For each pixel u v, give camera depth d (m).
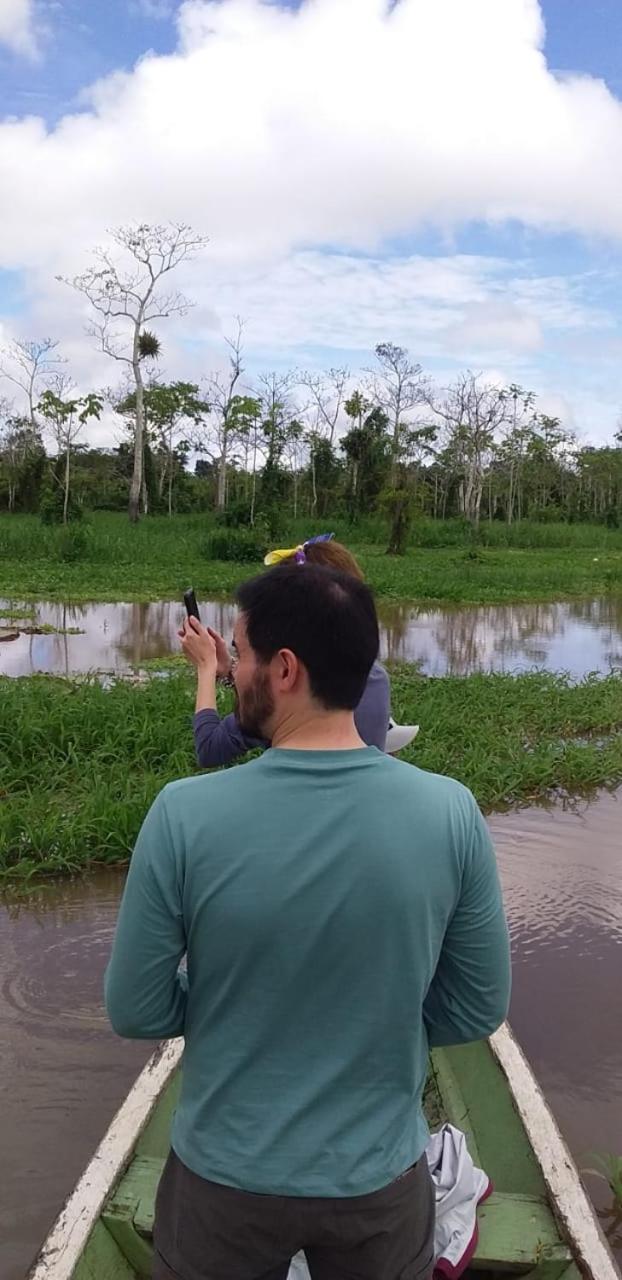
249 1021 1.63
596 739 9.10
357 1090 1.65
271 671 1.70
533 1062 3.97
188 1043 1.72
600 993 4.50
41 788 6.82
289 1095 1.64
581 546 45.84
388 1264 1.71
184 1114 1.72
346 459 54.69
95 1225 2.41
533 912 5.34
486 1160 2.87
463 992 1.77
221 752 2.69
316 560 2.98
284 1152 1.63
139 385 42.69
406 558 31.88
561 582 24.97
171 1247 1.75
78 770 7.14
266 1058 1.64
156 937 1.62
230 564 27.48
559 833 6.61
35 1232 3.04
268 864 1.58
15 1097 3.68
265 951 1.59
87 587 21.16
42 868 5.70
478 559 31.52
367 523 44.53
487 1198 2.65
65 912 5.26
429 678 10.98
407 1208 1.70
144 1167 2.67
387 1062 1.67
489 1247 2.49
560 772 7.77
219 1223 1.66
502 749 8.12
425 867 1.62
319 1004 1.62
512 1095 2.96
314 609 1.68
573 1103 3.72
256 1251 1.68
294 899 1.58
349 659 1.68
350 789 1.63
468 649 14.72
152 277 42.78
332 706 1.69
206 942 1.61
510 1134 2.90
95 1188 2.51
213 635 2.87
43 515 37.25
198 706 2.76
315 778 1.63
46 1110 3.61
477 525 44.03
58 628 15.64
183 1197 1.71
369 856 1.59
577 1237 2.43
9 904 5.36
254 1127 1.64
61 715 7.97
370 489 48.66
